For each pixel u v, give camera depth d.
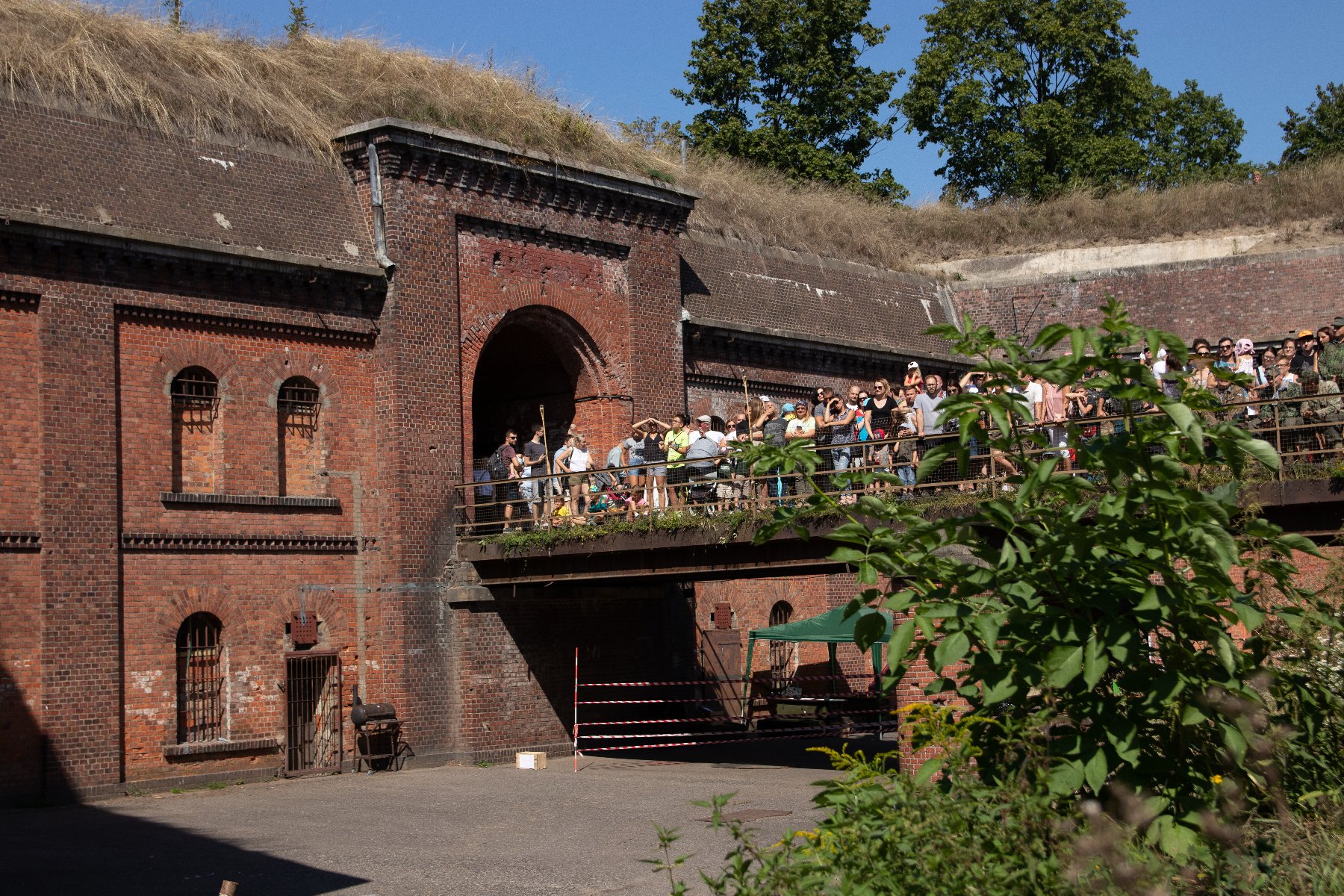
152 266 21.44
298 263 22.83
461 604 24.33
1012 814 7.77
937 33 53.50
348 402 23.89
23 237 20.02
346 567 23.66
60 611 20.14
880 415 21.33
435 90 26.11
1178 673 7.92
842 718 30.00
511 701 24.83
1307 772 9.13
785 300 32.94
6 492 19.92
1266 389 18.42
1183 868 7.70
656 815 17.88
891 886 7.58
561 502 24.77
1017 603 8.15
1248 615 7.76
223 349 22.41
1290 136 63.31
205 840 16.52
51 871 14.59
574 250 27.08
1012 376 8.16
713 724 28.56
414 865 14.88
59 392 20.41
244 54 25.11
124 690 20.80
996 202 43.09
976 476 18.73
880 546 8.51
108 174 21.41
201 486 22.22
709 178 34.62
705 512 21.56
